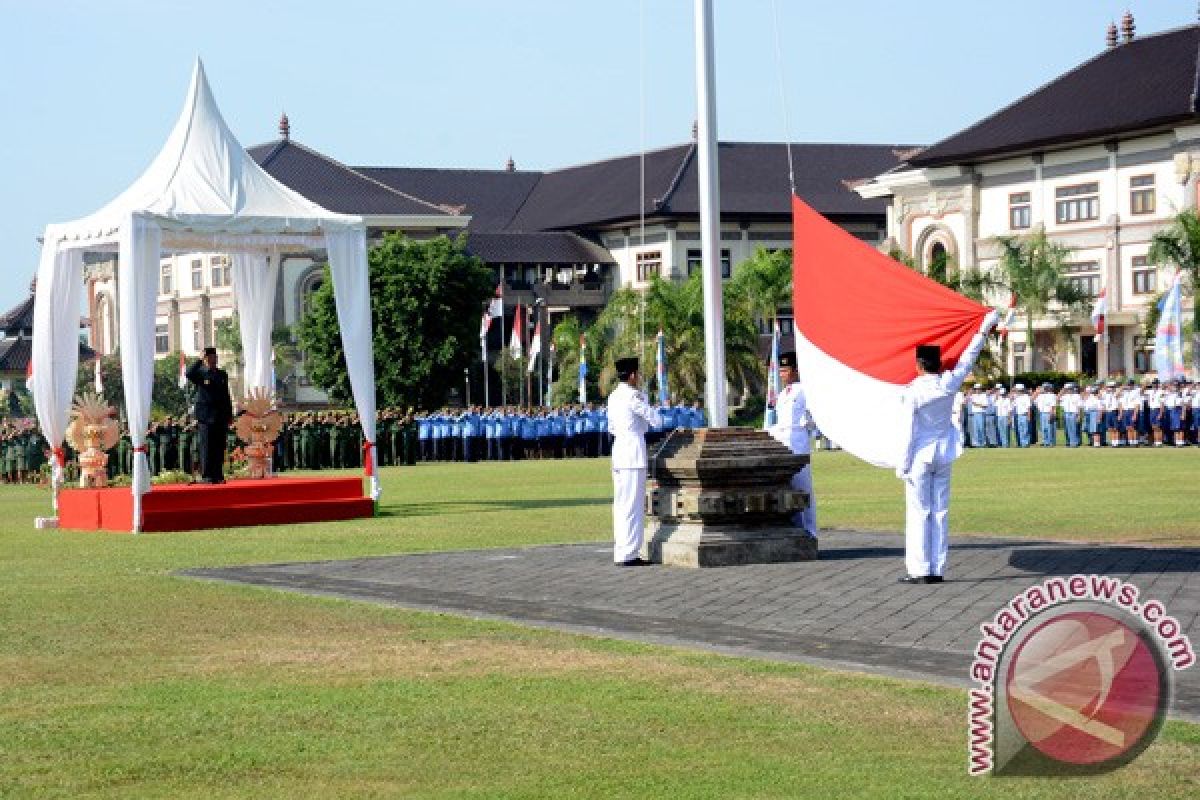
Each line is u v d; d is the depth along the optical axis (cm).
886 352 2028
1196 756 991
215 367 3275
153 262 3016
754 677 1285
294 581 2030
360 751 1070
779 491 2078
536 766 1020
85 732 1141
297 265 10281
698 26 2150
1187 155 7581
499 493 3906
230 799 957
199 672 1370
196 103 3322
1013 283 7469
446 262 9019
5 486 5691
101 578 2119
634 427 2098
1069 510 2780
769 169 11350
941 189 8819
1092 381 7219
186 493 3020
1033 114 8344
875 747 1042
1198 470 3938
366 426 3247
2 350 11938
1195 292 6756
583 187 12050
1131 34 8388
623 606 1719
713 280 2148
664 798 935
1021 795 918
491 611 1711
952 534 2394
